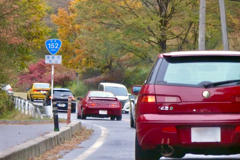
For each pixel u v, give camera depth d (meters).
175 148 15.62
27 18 47.34
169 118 14.68
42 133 27.08
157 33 88.44
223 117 14.49
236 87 14.79
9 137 24.77
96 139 28.72
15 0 46.09
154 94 15.07
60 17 131.12
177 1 89.94
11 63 49.44
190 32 93.56
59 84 139.62
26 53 61.03
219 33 90.81
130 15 90.69
